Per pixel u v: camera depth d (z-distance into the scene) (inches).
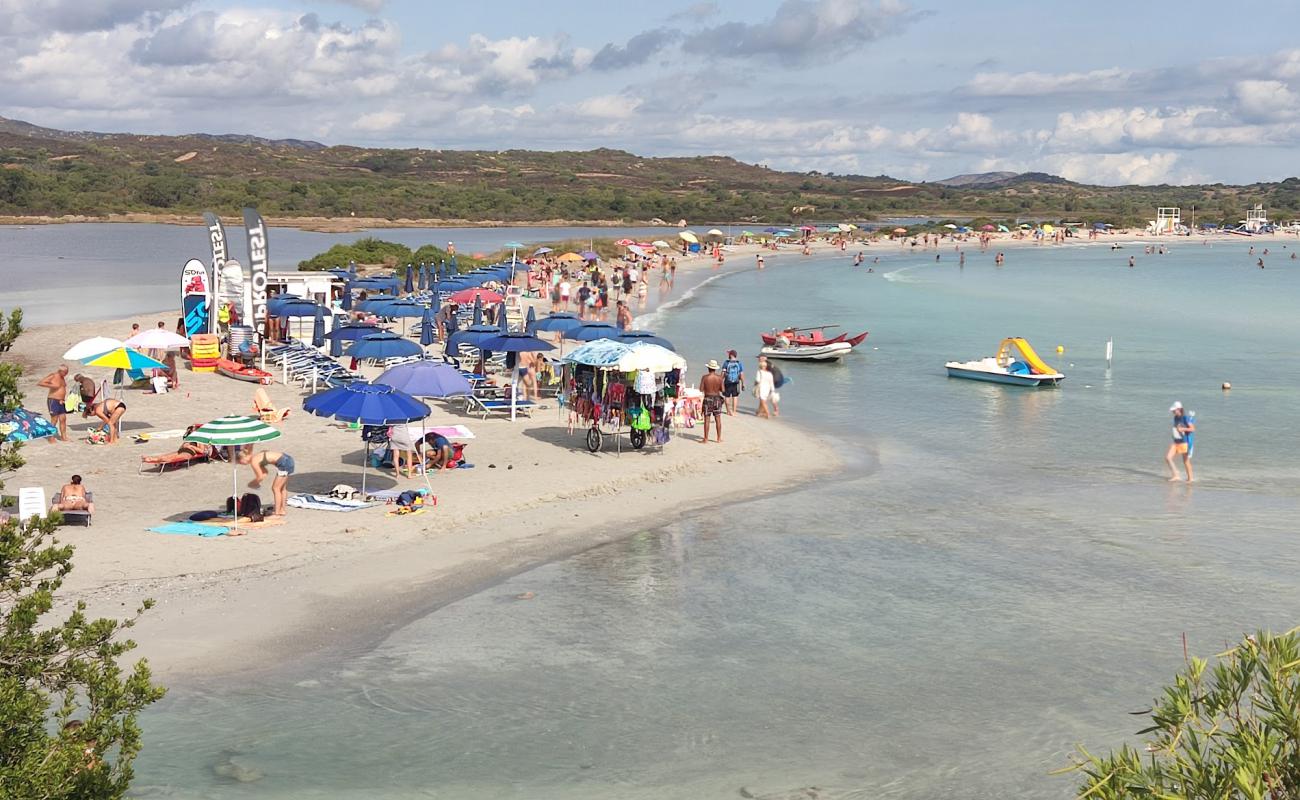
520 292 2421.3
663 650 615.8
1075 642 628.4
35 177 7140.8
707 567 756.6
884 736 517.3
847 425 1275.8
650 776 479.5
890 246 6515.8
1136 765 224.4
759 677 581.9
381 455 987.9
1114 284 3762.3
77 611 357.4
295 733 514.0
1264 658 235.9
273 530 787.4
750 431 1195.3
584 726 525.3
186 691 553.0
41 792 301.3
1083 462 1087.6
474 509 856.3
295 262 3922.2
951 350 1950.1
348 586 697.0
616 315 2362.2
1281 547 804.6
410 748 501.4
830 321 2393.0
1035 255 6018.7
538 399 1321.4
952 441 1188.5
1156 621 660.1
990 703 550.9
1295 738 209.2
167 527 781.3
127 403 1218.0
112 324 1891.0
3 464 340.8
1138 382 1595.7
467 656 603.8
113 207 7032.5
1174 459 1091.3
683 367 1031.0
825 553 791.1
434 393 930.1
